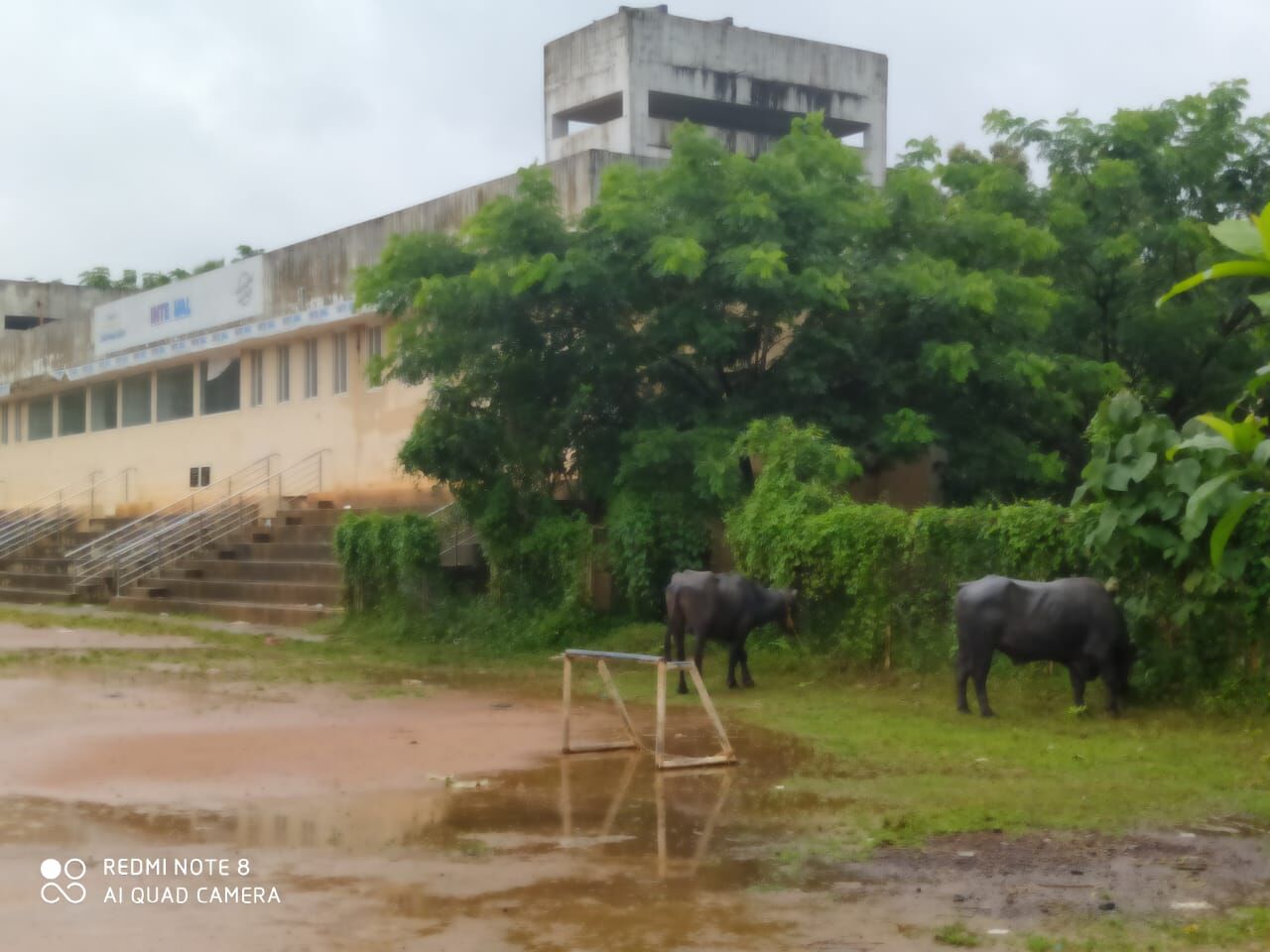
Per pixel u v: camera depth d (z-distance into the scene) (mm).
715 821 7891
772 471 15000
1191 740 10383
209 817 7957
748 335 16812
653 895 6359
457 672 15242
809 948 5633
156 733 10875
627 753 10180
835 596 14320
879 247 17688
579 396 16797
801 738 10805
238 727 11227
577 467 17688
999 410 17859
